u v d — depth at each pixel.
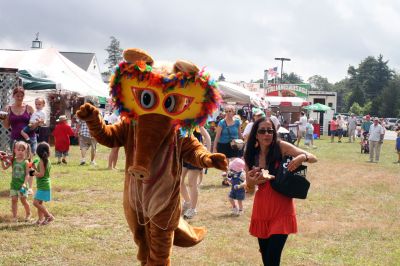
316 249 6.55
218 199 9.77
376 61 131.12
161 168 3.81
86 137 14.20
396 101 101.25
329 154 22.83
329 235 7.36
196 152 4.05
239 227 7.52
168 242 3.92
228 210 8.71
